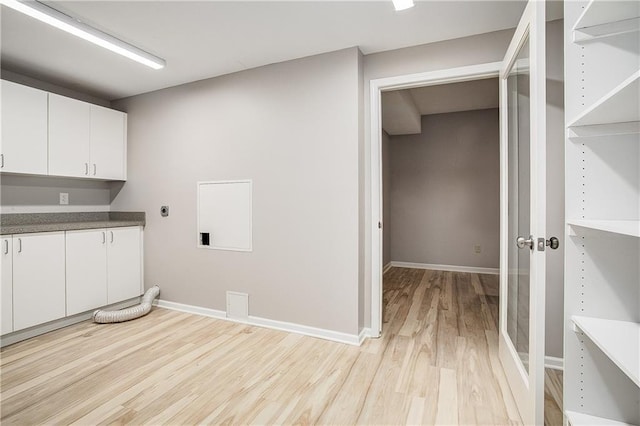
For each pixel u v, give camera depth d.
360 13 2.00
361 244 2.48
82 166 3.04
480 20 2.07
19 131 2.60
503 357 2.00
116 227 3.11
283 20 2.08
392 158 5.45
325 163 2.50
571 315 1.19
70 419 1.57
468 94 4.19
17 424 1.53
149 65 2.59
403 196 5.39
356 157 2.39
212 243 2.99
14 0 1.74
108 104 3.56
